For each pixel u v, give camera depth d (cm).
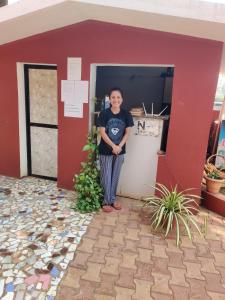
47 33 319
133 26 284
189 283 207
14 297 184
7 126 384
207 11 215
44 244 243
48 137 389
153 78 340
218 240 266
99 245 247
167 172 319
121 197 356
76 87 327
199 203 329
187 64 281
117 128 297
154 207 303
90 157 324
